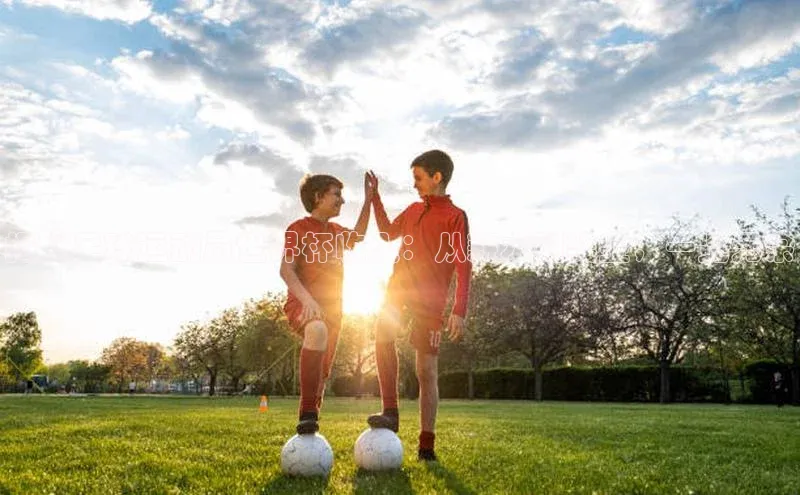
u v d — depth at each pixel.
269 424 8.85
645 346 40.12
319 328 4.37
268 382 59.50
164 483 3.84
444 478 3.96
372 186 5.61
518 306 43.25
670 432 8.55
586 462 5.06
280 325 58.56
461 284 4.80
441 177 4.99
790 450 6.41
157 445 5.91
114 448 5.69
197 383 82.94
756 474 4.65
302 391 4.35
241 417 10.98
